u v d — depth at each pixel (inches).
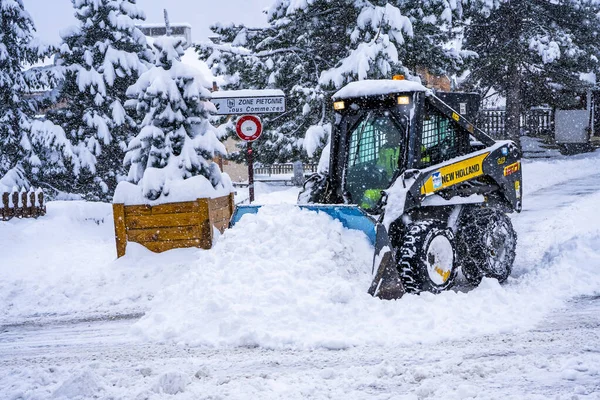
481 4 965.2
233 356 210.1
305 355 207.0
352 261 262.7
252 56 694.5
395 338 216.2
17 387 183.8
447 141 302.5
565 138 1162.0
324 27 704.4
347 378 180.5
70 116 808.9
